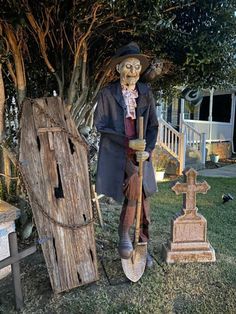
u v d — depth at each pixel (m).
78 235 2.18
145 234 2.43
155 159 6.87
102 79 3.05
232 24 2.29
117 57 2.18
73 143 2.22
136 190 2.18
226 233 3.33
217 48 2.32
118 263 2.51
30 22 2.33
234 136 11.94
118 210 4.11
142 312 1.87
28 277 2.27
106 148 2.22
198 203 4.68
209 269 2.42
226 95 11.43
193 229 2.54
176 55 2.58
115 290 2.13
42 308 1.92
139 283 2.21
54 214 2.11
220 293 2.10
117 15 2.05
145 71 2.57
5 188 2.84
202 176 7.25
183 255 2.52
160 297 2.04
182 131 8.16
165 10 2.15
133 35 2.35
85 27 2.29
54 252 2.09
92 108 3.26
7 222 2.21
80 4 2.01
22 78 2.67
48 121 2.16
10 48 2.51
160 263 2.50
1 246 2.19
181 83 3.34
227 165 9.41
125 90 2.20
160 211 4.17
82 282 2.16
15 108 2.99
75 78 2.76
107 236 3.08
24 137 2.12
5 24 2.23
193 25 2.44
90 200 2.25
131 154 2.19
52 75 2.96
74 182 2.20
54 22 2.39
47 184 2.12
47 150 2.14
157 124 2.35
